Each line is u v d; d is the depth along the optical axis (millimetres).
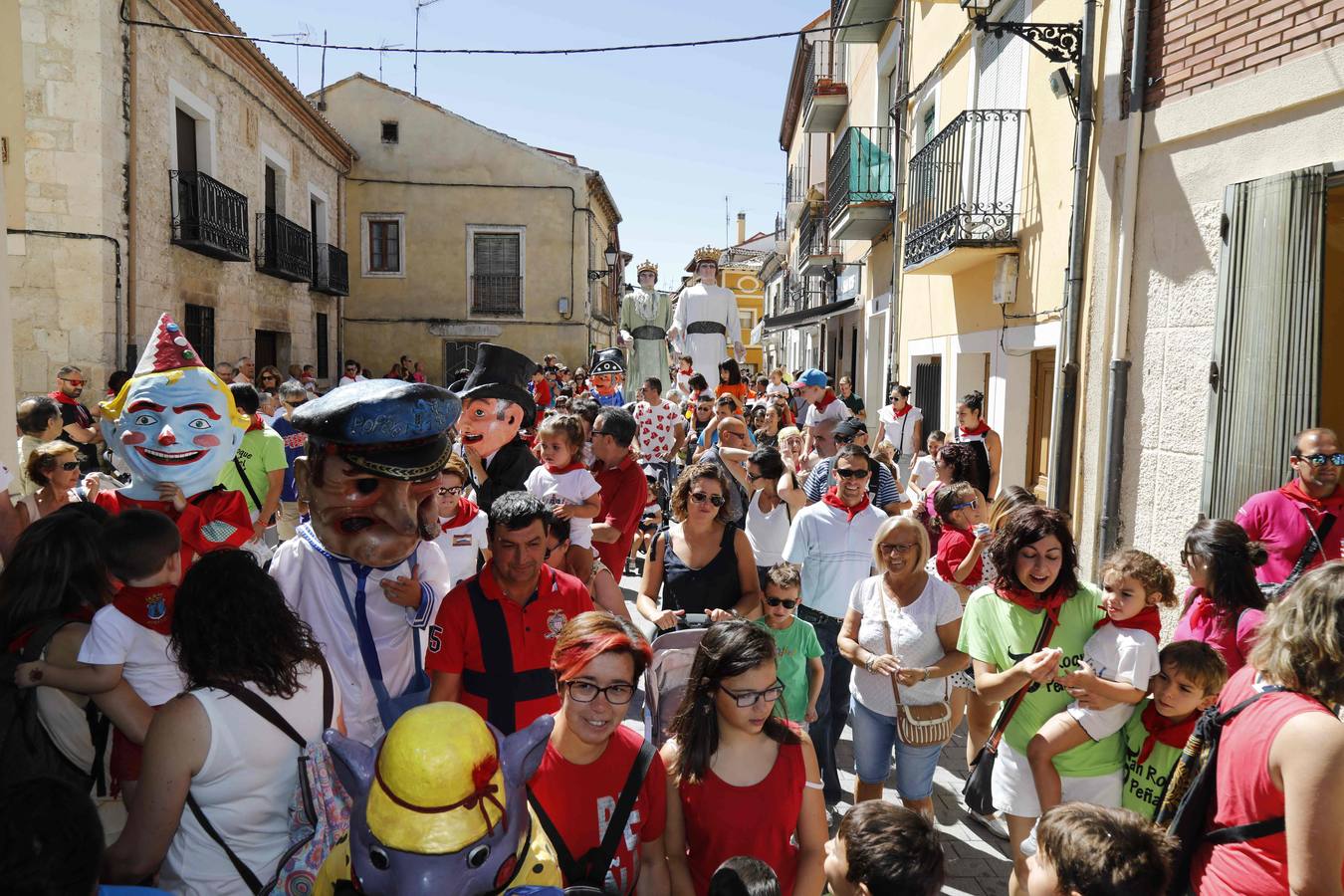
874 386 14961
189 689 2252
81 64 11086
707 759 2467
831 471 5832
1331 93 4754
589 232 26516
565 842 2291
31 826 1568
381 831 1670
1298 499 4297
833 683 4461
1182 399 5812
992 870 3867
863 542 4480
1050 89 7500
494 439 5047
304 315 20031
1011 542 3320
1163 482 5973
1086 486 6602
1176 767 2465
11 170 10867
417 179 25094
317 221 22156
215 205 14227
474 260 25469
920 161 10516
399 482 2922
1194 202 5695
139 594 2750
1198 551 3377
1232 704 2293
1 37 10727
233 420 4145
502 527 2900
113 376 9586
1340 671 2059
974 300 9625
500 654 2965
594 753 2357
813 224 20109
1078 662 3250
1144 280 6129
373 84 24797
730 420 6426
